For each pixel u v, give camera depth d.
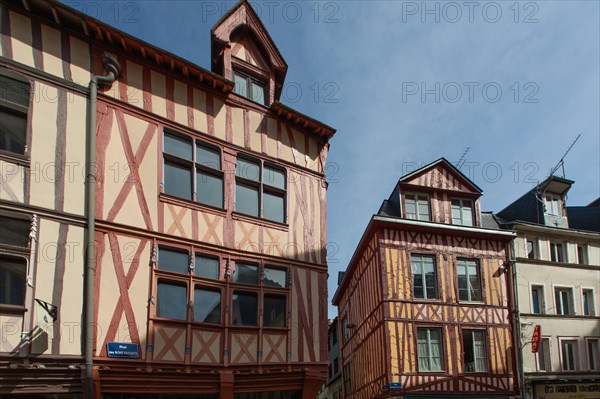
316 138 11.98
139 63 9.57
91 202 8.19
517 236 19.11
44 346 7.29
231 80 10.88
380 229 17.38
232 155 10.34
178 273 8.91
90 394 7.53
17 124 7.91
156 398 8.53
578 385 17.72
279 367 9.70
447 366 16.41
